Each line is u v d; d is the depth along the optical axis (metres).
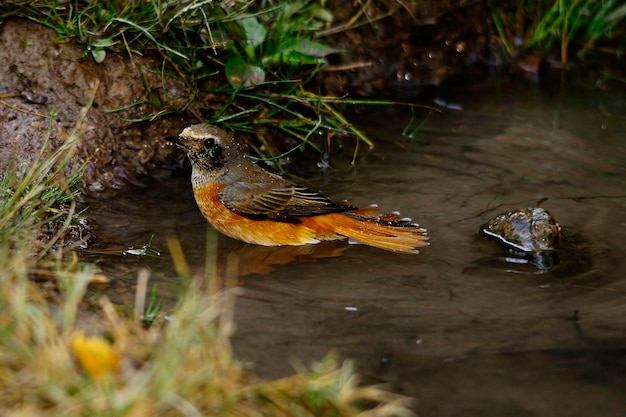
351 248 10.90
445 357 8.36
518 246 10.68
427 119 14.55
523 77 16.16
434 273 10.15
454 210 11.65
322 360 8.23
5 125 11.88
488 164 12.96
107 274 9.80
